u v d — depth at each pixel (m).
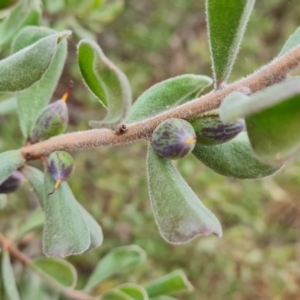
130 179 0.52
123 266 0.30
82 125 0.54
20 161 0.21
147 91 0.21
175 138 0.18
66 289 0.29
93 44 0.18
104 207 0.54
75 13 0.34
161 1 0.63
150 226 0.51
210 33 0.19
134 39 0.60
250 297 0.55
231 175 0.19
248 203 0.54
